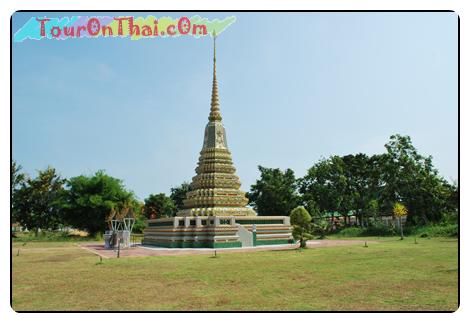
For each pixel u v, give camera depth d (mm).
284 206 80938
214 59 52844
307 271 21344
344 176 81625
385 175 73625
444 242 42688
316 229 62938
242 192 48906
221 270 22109
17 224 76062
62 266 24906
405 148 71062
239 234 43156
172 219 43125
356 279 18484
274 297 14836
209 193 47031
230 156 50250
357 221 95375
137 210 76688
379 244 42562
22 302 14383
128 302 14266
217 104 51844
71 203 69062
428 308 13109
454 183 65875
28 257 31594
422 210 67750
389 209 73500
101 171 71938
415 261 24906
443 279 18094
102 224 69812
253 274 20422
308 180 84250
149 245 47656
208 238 41938
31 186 75250
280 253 33000
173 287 16969
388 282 17547
